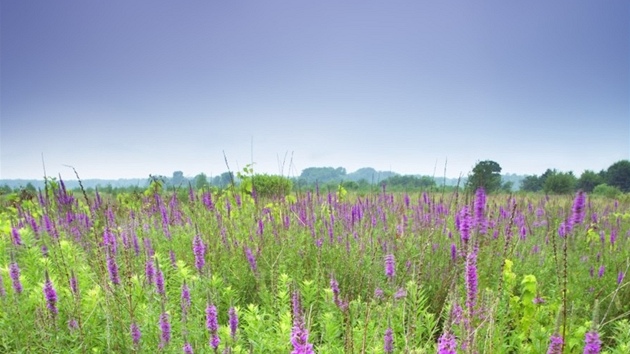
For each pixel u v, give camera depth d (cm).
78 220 655
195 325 348
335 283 410
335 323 369
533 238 684
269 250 579
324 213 766
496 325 338
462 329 298
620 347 340
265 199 896
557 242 623
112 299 344
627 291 508
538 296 388
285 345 315
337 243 600
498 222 596
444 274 517
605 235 744
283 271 507
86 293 398
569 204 838
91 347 341
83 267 455
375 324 370
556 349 270
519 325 389
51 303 321
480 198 420
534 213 903
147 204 856
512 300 380
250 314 369
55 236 507
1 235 562
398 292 373
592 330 240
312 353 231
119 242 491
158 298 371
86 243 560
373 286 477
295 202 816
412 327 326
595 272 571
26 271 464
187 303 366
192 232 662
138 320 351
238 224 696
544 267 565
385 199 877
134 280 391
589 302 482
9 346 321
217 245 598
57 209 751
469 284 324
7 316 336
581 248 673
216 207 765
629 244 723
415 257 566
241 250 567
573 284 507
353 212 713
